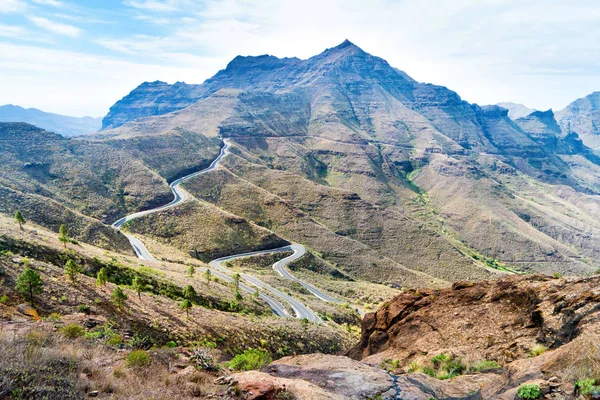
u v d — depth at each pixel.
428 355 14.47
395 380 10.35
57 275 42.25
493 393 9.41
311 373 10.90
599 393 7.34
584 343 9.34
